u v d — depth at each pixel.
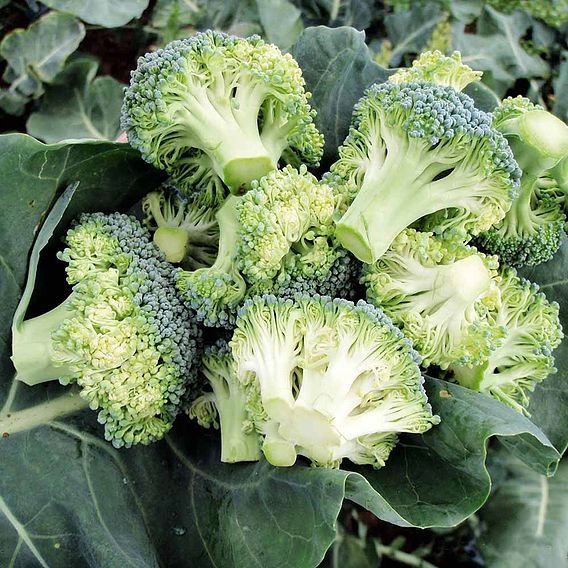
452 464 0.46
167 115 0.45
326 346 0.43
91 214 0.48
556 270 0.53
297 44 0.53
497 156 0.44
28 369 0.45
